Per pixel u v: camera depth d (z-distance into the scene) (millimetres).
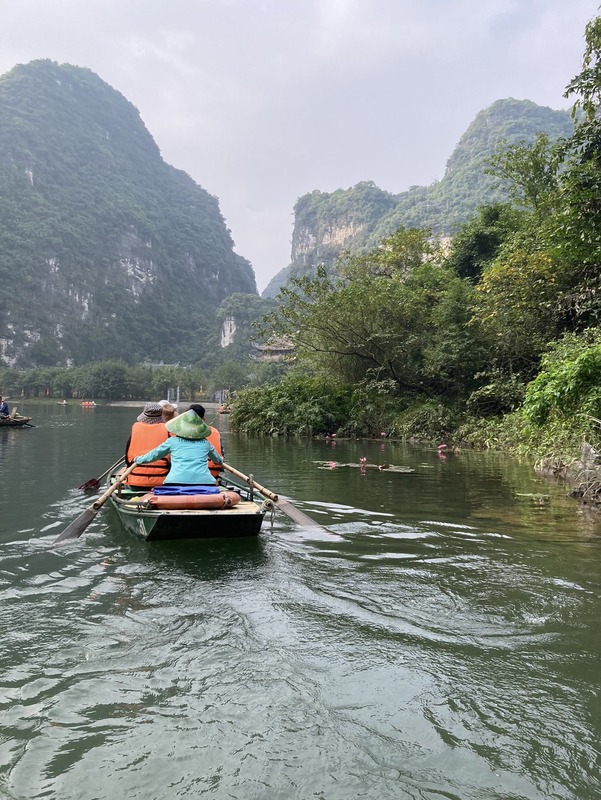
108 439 15852
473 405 15961
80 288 143375
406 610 3041
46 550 4238
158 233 184625
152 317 159750
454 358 16109
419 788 1694
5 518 5402
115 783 1722
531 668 2404
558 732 1959
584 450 6848
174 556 4059
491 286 14172
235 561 3947
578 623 2869
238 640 2662
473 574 3666
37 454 11617
